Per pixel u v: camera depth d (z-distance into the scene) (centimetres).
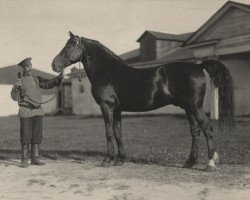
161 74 766
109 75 815
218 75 743
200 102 738
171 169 774
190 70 743
